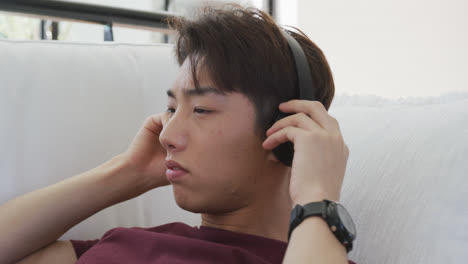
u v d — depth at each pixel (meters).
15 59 0.96
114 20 1.61
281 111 0.70
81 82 1.01
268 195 0.76
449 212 0.70
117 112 1.03
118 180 0.90
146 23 1.68
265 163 0.73
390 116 0.95
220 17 0.73
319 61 0.80
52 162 0.96
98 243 0.80
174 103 0.73
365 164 0.88
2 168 0.91
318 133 0.66
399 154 0.83
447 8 2.21
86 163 0.99
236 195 0.72
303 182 0.64
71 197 0.85
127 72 1.06
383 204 0.80
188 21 0.75
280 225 0.78
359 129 0.97
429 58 2.25
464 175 0.71
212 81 0.69
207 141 0.69
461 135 0.75
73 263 0.84
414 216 0.74
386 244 0.76
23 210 0.83
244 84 0.69
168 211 1.06
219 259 0.71
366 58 2.43
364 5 2.45
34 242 0.82
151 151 0.93
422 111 0.89
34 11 1.46
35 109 0.95
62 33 1.90
